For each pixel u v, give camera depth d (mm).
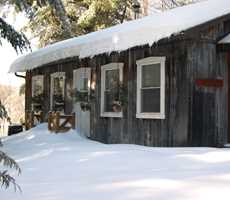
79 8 27609
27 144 12273
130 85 12570
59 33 26344
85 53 12734
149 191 5355
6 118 6285
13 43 9703
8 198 5434
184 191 5297
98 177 6453
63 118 14227
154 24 10523
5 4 21984
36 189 5832
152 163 7559
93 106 14438
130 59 12570
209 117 10906
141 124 12094
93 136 14359
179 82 10867
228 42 10750
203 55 10820
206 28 10492
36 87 19047
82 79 15359
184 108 10688
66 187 5836
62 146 11125
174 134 10969
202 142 10766
